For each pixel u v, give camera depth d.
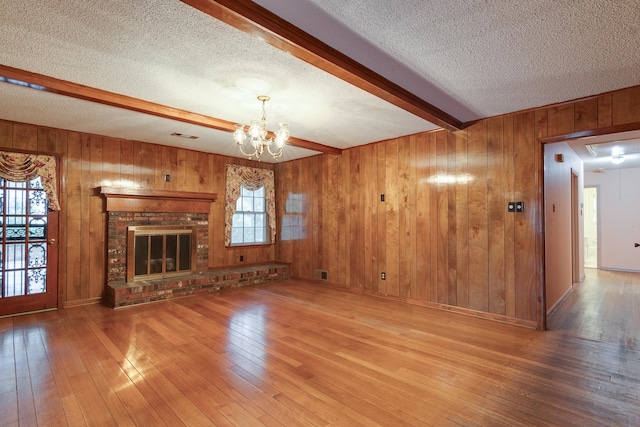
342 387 2.37
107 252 4.79
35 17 1.99
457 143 4.24
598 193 7.66
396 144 4.92
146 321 3.85
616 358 2.84
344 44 2.32
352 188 5.54
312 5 1.90
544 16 1.99
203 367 2.68
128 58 2.53
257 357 2.87
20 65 2.65
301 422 1.97
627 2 1.84
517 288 3.74
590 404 2.15
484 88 3.09
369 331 3.52
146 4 1.87
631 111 3.06
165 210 5.26
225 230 6.18
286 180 6.82
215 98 3.34
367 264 5.27
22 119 4.02
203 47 2.36
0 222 4.07
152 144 5.30
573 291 5.39
